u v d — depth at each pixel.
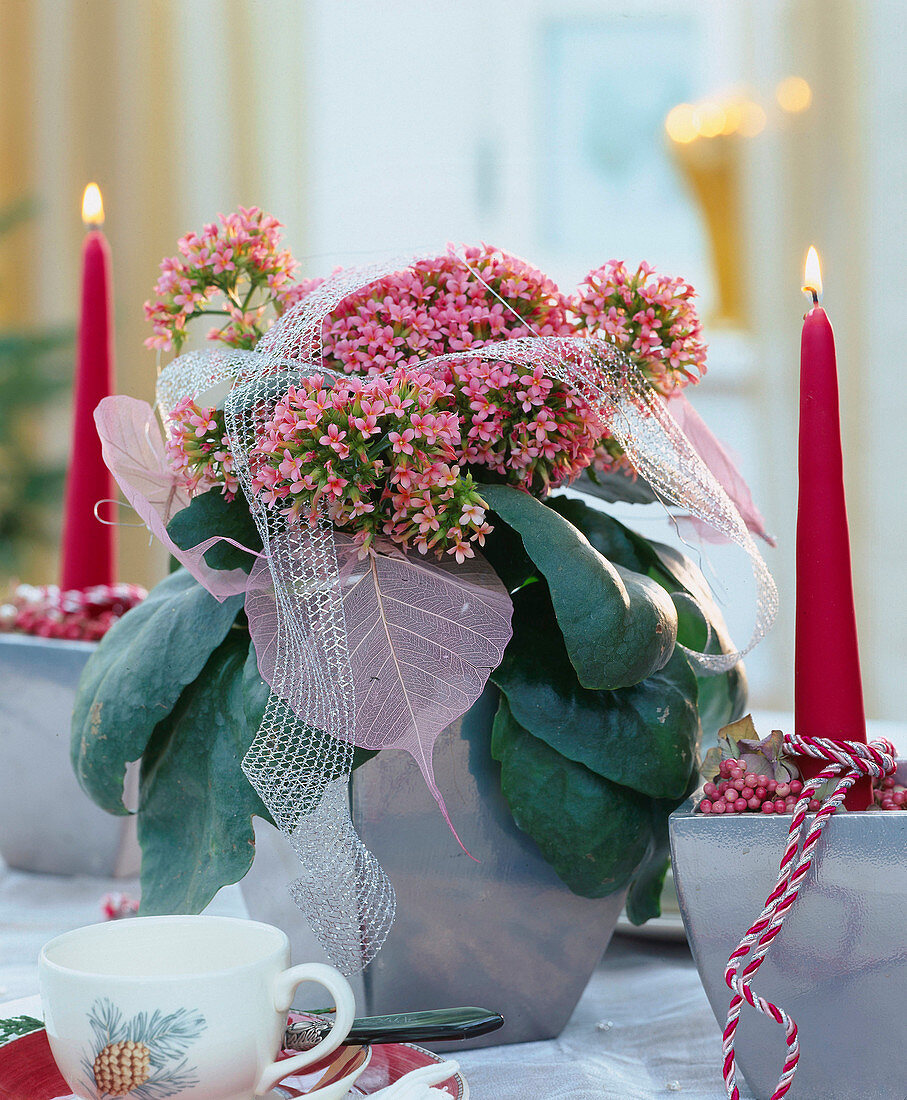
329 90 4.44
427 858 1.14
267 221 1.20
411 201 4.50
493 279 1.16
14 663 1.35
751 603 1.27
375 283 1.16
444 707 1.10
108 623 1.39
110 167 4.11
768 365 3.87
